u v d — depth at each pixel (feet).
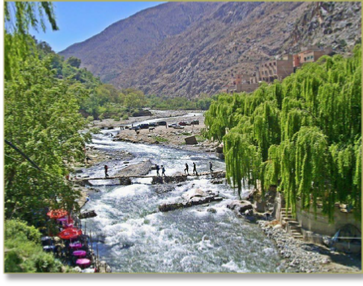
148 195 143.95
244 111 177.78
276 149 101.14
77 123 131.54
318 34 511.40
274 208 113.60
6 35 63.16
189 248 95.04
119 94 531.91
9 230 80.18
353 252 85.56
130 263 86.48
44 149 100.48
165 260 88.07
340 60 137.59
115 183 161.99
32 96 108.27
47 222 98.68
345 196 84.28
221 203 130.31
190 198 133.80
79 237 97.76
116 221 115.96
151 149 256.93
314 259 83.92
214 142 262.47
